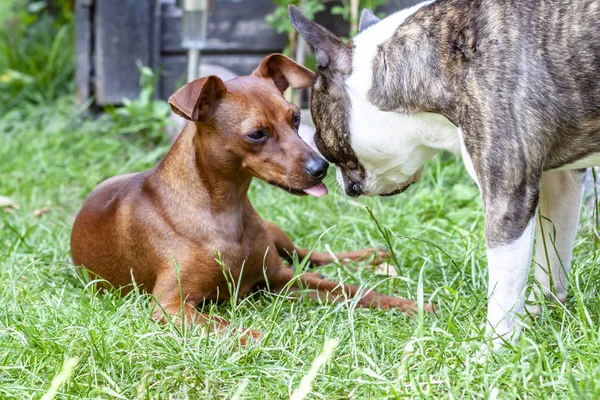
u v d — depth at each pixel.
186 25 6.51
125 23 7.38
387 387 2.97
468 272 4.09
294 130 3.75
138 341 3.29
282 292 4.06
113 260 4.09
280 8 6.63
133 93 7.52
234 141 3.66
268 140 3.66
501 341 3.18
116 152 7.05
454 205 5.36
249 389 3.04
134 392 3.05
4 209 5.68
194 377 3.05
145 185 4.02
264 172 3.67
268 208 5.46
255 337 3.44
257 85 3.76
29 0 9.68
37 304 3.82
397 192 3.87
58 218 5.54
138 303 3.77
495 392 2.67
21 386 3.04
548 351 3.15
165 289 3.79
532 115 3.04
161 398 2.99
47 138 7.10
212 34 7.36
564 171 3.52
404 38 3.34
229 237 3.84
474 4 3.19
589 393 2.71
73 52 8.53
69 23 8.91
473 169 3.17
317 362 2.71
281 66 3.93
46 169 6.52
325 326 3.39
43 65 8.55
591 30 2.97
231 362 3.16
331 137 3.63
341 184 3.82
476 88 3.09
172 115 7.10
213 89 3.62
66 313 3.63
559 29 3.01
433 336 3.12
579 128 3.08
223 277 3.87
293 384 3.04
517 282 3.13
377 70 3.39
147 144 7.21
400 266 4.32
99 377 3.14
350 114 3.52
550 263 3.65
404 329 3.45
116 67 7.46
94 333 3.33
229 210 3.85
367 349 3.27
